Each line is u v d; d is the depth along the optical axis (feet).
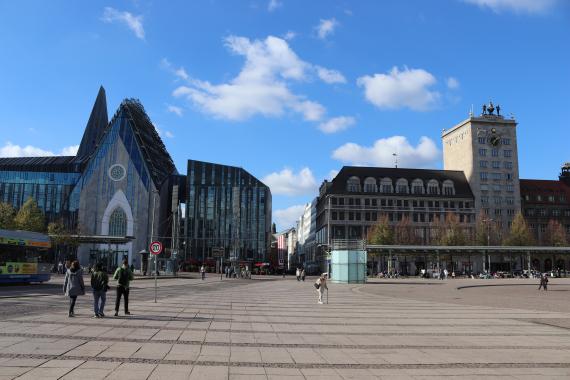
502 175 430.20
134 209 414.82
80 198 412.36
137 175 420.77
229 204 472.85
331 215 394.73
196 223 462.60
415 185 416.26
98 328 46.42
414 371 31.19
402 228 367.86
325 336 46.01
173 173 539.70
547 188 458.50
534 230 443.32
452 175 434.30
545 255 317.83
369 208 398.62
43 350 34.47
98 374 27.86
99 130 575.38
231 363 32.22
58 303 72.33
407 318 63.87
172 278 225.97
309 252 548.72
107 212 412.77
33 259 126.21
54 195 433.07
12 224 283.59
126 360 31.94
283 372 30.04
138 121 449.89
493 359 35.68
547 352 38.99
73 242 278.05
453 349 39.91
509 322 60.49
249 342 41.09
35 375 27.22
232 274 274.36
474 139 432.25
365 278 191.62
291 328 51.24
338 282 193.57
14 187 432.66
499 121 438.40
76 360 31.42
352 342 42.68
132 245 406.00
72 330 44.60
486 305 88.63
